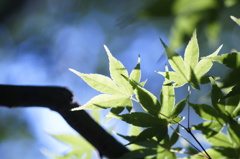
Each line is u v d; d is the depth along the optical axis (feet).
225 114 3.41
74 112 3.45
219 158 3.45
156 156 3.42
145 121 3.37
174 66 3.40
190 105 3.40
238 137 3.43
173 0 3.88
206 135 3.42
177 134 3.43
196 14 3.94
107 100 3.36
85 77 3.36
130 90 3.37
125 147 3.49
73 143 3.68
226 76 3.36
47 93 3.43
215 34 3.98
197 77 3.39
